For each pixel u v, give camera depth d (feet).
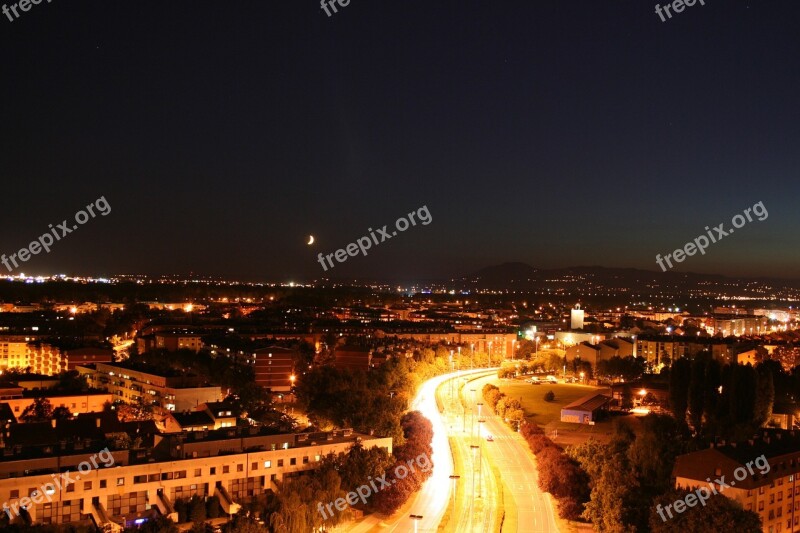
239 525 624.18
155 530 619.67
